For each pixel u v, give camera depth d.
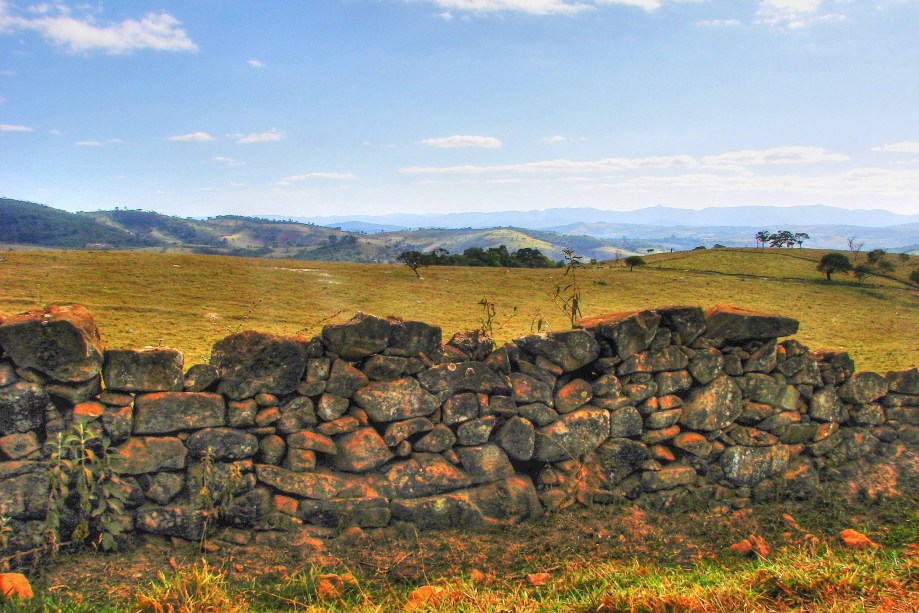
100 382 6.95
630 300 68.00
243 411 7.29
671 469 8.91
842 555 6.61
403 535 7.47
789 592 5.13
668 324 9.20
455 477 8.00
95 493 6.59
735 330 9.19
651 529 7.93
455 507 7.77
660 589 5.19
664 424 9.02
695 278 84.94
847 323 53.75
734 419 9.27
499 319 49.22
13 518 6.29
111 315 40.56
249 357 7.44
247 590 6.00
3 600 5.08
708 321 9.44
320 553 6.94
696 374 9.16
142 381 6.94
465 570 6.66
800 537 7.79
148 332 34.41
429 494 7.86
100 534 6.62
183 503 6.95
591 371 9.05
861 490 9.37
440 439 8.11
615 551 7.21
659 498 8.71
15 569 6.12
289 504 7.27
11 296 45.81
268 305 51.16
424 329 8.21
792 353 9.67
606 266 106.88
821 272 92.88
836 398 9.88
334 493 7.46
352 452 7.73
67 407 6.73
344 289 64.31
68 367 6.59
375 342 7.92
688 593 5.05
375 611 5.14
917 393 10.38
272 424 7.51
